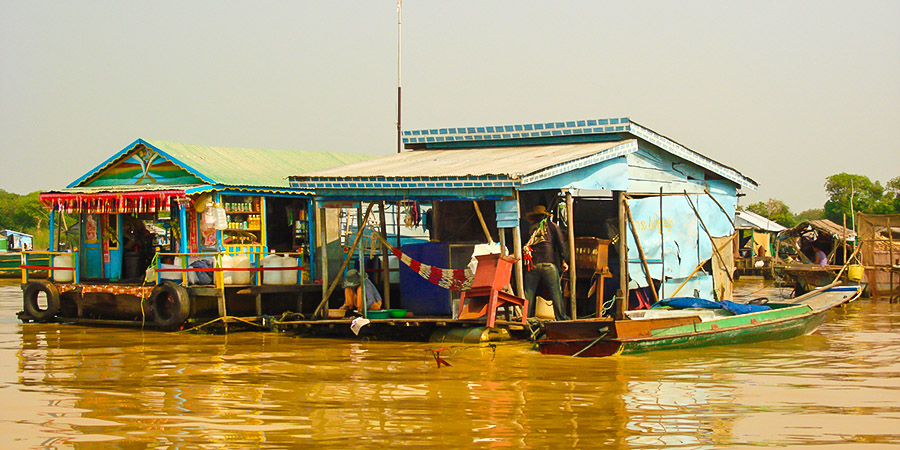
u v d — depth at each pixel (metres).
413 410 8.87
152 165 18.56
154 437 7.91
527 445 7.55
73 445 7.69
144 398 9.62
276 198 18.81
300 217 19.09
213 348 13.84
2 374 11.30
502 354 12.55
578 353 12.34
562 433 7.94
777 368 11.31
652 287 15.44
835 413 8.71
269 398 9.54
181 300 16.12
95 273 19.00
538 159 15.08
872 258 24.95
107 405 9.27
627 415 8.61
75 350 13.69
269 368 11.62
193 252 17.59
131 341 14.88
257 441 7.73
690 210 16.67
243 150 20.67
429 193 14.52
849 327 16.58
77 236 19.25
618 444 7.58
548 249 14.10
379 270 17.14
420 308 15.16
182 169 18.00
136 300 17.31
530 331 13.66
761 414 8.65
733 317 13.56
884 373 10.96
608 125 16.42
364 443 7.63
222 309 16.06
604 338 12.16
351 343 14.30
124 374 11.25
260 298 16.72
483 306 13.61
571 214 14.52
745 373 10.93
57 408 9.12
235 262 16.61
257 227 18.11
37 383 10.62
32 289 18.59
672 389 9.88
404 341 14.39
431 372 11.10
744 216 43.47
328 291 15.84
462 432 7.98
